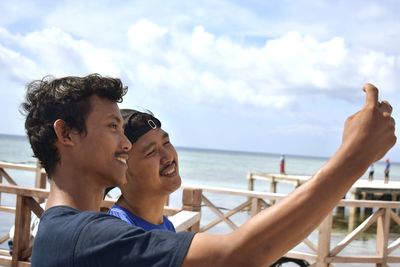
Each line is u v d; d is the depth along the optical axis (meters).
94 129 1.37
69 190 1.36
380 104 1.12
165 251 1.10
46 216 1.29
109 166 1.38
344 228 19.36
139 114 2.40
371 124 1.07
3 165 8.41
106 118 1.38
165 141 2.43
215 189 6.68
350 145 1.07
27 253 4.43
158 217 2.49
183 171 56.16
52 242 1.21
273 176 25.12
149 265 1.10
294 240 1.06
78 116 1.36
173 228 2.67
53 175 1.40
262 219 1.06
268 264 1.06
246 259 1.05
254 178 27.00
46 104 1.38
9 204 14.09
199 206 4.23
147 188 2.38
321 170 1.07
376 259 6.40
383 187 21.64
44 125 1.37
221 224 13.16
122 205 2.45
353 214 21.09
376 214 6.47
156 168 2.35
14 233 4.41
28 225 4.44
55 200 1.37
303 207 1.04
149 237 1.13
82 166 1.37
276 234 1.04
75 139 1.36
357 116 1.10
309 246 6.41
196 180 43.72
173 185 2.42
